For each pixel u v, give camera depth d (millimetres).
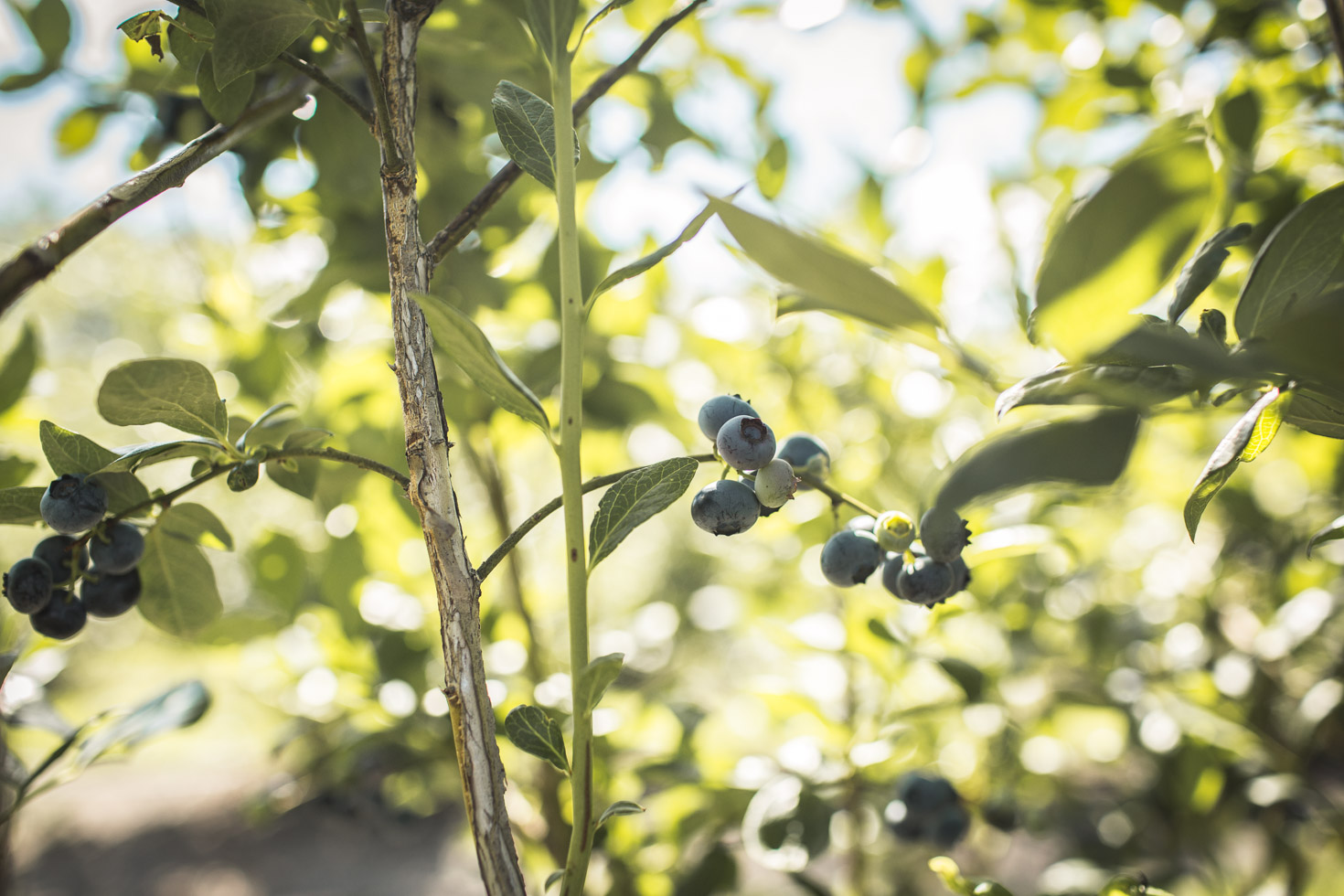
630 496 322
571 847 314
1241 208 500
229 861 1472
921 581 375
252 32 319
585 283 580
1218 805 696
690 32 642
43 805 1764
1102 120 679
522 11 448
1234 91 501
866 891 707
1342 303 238
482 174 565
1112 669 864
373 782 710
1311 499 782
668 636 780
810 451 394
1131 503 837
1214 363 243
